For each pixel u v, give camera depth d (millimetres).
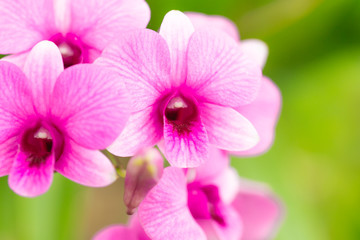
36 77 404
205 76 418
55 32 431
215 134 420
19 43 425
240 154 476
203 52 414
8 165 408
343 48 587
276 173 558
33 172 399
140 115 413
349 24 577
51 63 404
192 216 436
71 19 431
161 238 409
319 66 589
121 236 446
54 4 427
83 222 637
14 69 398
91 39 433
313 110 582
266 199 495
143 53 406
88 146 404
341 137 581
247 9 574
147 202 406
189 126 417
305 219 552
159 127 418
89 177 404
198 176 445
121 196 652
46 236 518
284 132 577
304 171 569
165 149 407
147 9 429
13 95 402
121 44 403
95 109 400
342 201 571
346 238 562
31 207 520
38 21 426
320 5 566
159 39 407
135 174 404
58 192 523
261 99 473
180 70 417
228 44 413
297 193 557
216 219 444
